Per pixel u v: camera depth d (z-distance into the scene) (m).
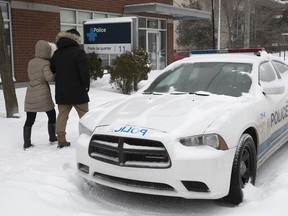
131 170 3.75
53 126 6.43
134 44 13.80
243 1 28.86
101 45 14.41
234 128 3.95
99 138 4.05
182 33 38.81
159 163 3.67
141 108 4.41
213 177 3.64
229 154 3.78
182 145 3.68
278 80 5.57
